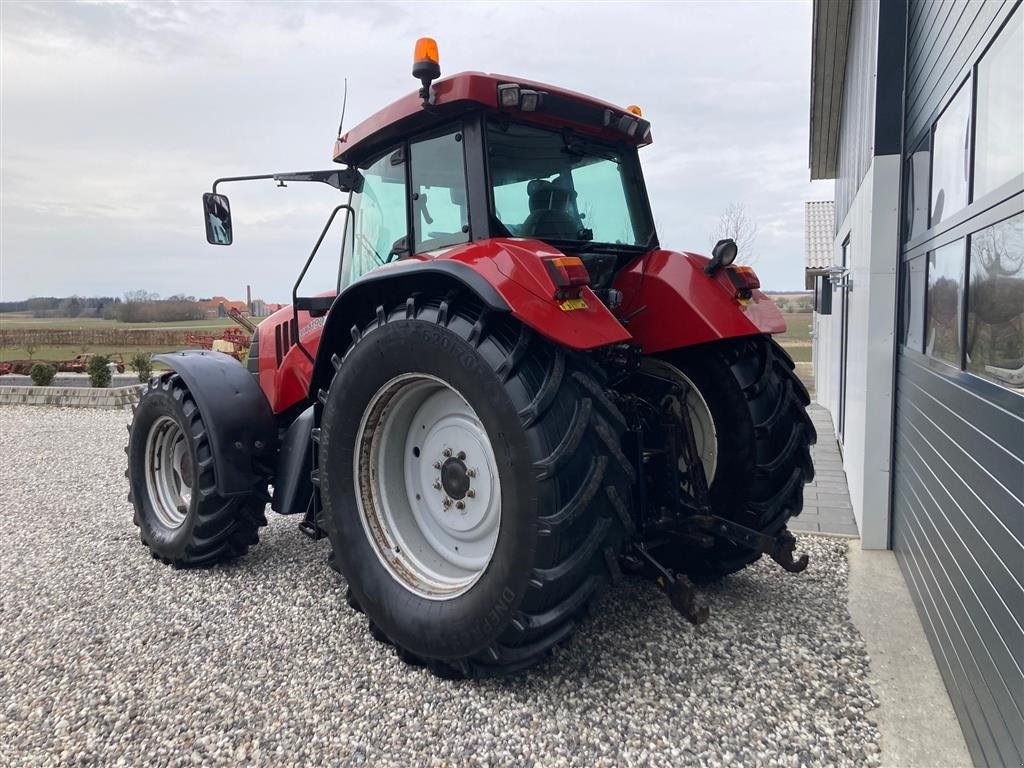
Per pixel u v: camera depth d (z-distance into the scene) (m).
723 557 3.06
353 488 2.77
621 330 2.32
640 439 2.55
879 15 3.84
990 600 1.96
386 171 3.10
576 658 2.59
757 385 2.92
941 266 2.91
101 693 2.47
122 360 15.59
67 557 3.94
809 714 2.25
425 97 2.55
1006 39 2.02
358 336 2.74
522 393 2.20
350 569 2.75
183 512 3.89
